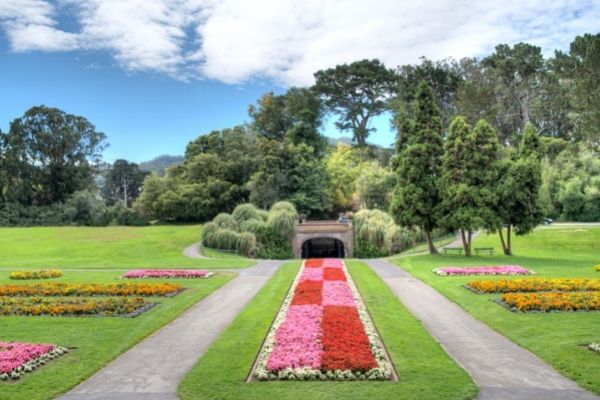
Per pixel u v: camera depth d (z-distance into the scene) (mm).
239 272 31953
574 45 43688
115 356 14047
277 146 74688
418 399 10523
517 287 22531
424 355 13484
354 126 98250
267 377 11906
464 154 36812
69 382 11906
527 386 11344
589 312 17938
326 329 15516
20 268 36031
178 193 78750
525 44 77938
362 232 54781
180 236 58562
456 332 16344
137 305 20297
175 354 14289
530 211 37094
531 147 37344
